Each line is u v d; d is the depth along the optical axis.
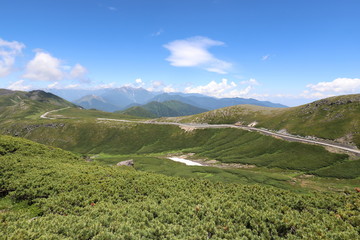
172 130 182.75
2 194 30.48
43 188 30.78
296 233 17.72
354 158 83.56
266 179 65.75
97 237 14.88
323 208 24.41
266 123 160.00
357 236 16.61
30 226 17.09
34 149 58.00
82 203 26.45
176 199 25.92
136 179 38.00
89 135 184.50
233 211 21.48
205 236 16.20
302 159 93.69
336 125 116.19
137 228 17.45
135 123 199.38
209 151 137.38
